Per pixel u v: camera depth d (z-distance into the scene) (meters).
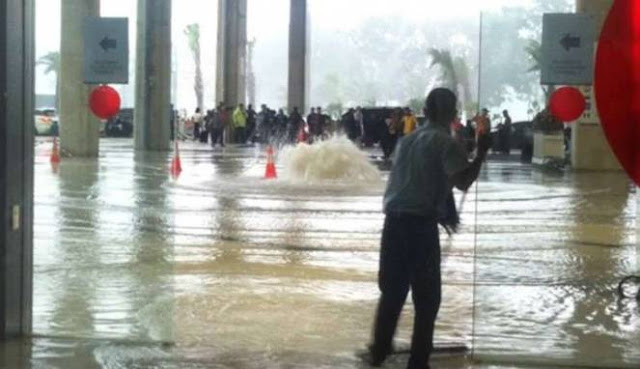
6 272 7.27
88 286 9.62
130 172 25.92
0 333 7.27
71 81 11.40
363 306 8.96
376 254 12.43
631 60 6.68
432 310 6.65
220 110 48.72
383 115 39.03
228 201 19.20
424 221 6.55
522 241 12.54
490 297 9.06
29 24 7.36
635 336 7.68
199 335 7.78
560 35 7.08
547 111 7.37
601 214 13.98
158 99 34.34
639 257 11.18
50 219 15.47
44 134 23.77
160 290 9.58
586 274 10.23
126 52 8.50
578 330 7.88
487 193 14.38
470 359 7.14
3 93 7.12
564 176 10.80
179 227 14.95
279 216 16.73
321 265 11.49
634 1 6.61
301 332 7.93
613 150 7.02
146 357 7.04
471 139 7.30
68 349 7.20
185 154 37.47
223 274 10.65
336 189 22.16
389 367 6.88
